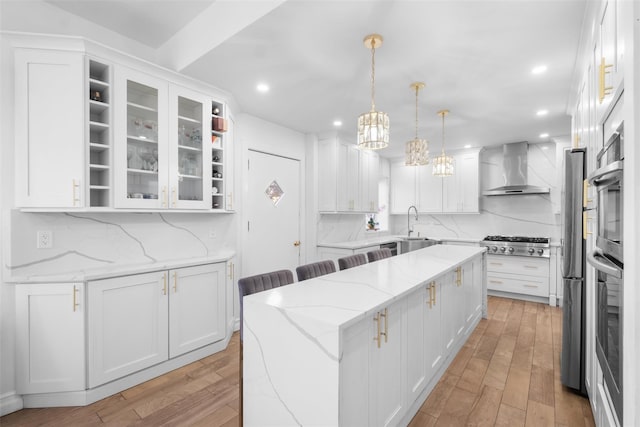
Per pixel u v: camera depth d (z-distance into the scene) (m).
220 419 1.93
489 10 1.76
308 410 1.33
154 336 2.41
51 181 2.04
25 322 2.01
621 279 1.08
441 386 2.31
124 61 2.29
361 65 2.42
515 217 5.13
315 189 4.44
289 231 4.18
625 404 1.05
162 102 2.51
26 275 2.07
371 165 5.27
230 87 2.85
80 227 2.32
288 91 2.94
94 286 2.11
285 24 1.91
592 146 1.91
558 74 2.52
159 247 2.77
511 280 4.64
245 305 1.60
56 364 2.04
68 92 2.06
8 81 1.99
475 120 3.73
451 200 5.49
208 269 2.79
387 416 1.64
